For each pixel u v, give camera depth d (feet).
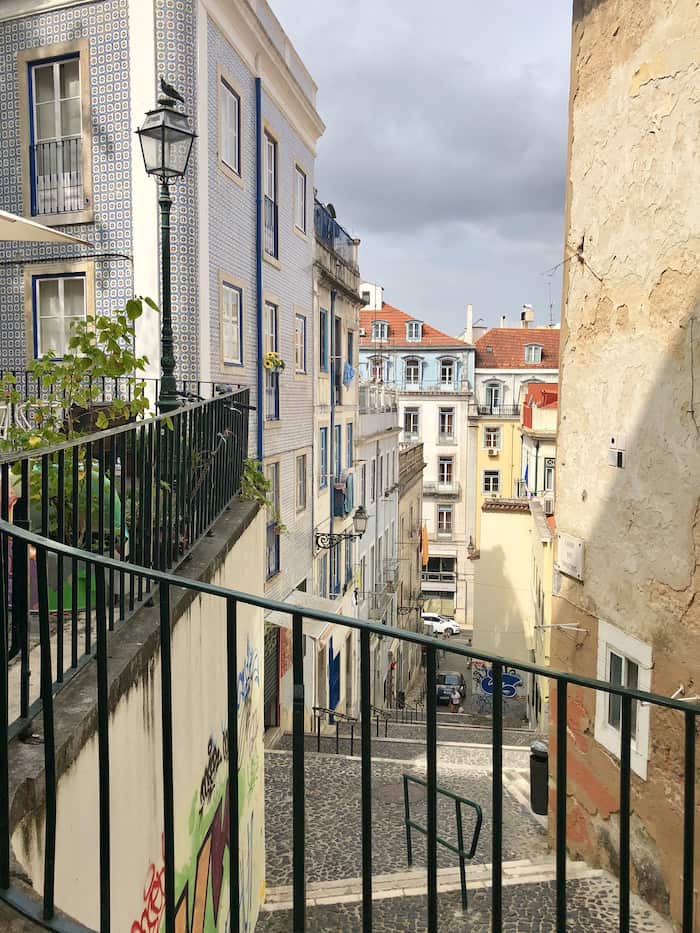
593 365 22.75
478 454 179.52
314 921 21.89
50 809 6.15
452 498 179.32
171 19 35.42
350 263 77.56
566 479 24.61
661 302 19.16
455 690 110.52
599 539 22.38
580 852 23.66
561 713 6.82
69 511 13.64
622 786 7.04
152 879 10.80
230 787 6.73
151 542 13.61
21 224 19.16
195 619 14.01
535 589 74.95
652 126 19.29
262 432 48.16
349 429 78.69
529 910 20.45
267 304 49.83
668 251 18.81
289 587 56.13
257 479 25.35
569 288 24.18
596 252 22.31
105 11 36.17
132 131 36.24
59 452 9.83
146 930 10.43
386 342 182.80
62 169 37.99
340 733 53.72
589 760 23.04
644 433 20.01
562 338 24.85
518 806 32.14
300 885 6.64
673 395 18.72
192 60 36.40
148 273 36.73
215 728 15.92
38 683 10.10
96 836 8.71
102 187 37.14
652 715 19.56
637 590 20.36
